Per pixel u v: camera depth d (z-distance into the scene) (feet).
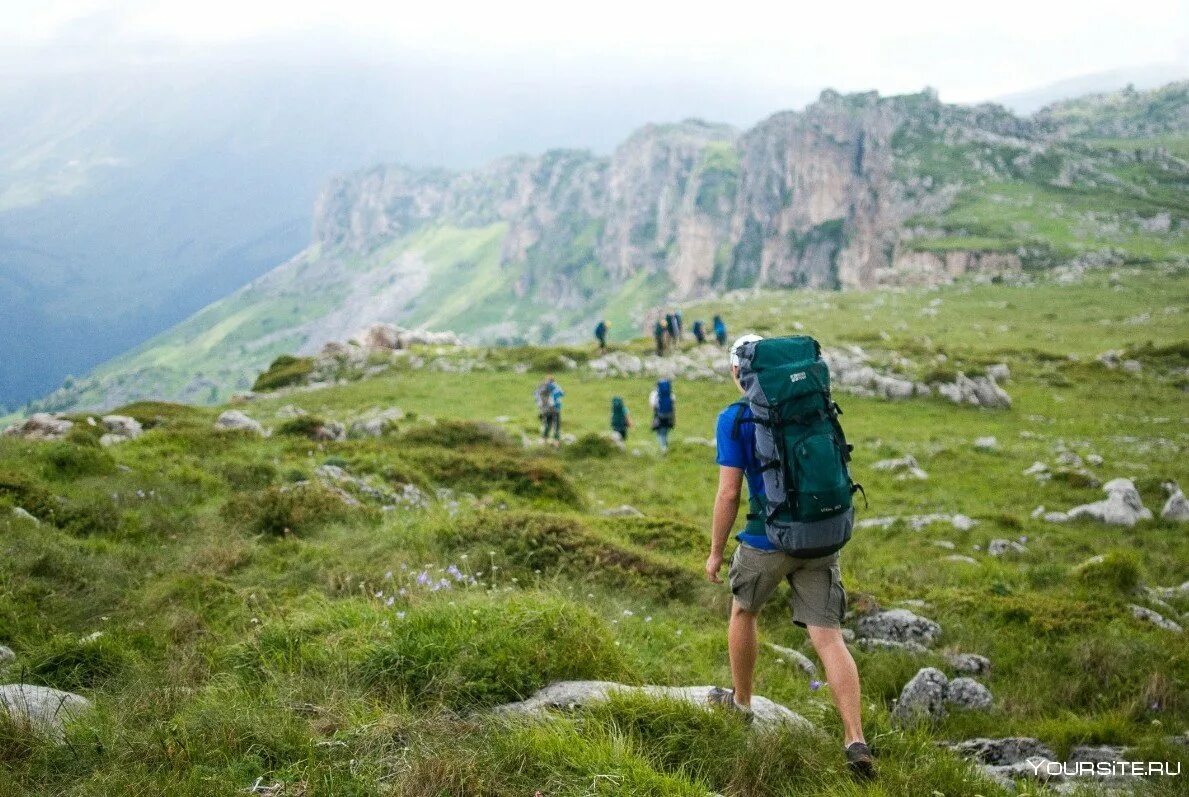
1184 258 391.24
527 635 20.98
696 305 349.00
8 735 16.17
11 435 76.02
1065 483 76.69
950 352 179.83
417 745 15.67
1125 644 32.65
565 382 159.22
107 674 21.76
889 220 654.12
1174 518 64.59
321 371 184.44
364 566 35.45
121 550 36.19
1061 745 23.35
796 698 24.70
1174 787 19.39
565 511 60.08
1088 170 634.43
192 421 91.30
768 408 16.96
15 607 27.30
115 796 13.97
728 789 15.70
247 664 20.90
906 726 24.82
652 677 23.22
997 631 36.04
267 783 14.62
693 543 50.14
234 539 39.27
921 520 63.52
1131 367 160.97
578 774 15.11
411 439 86.28
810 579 17.65
